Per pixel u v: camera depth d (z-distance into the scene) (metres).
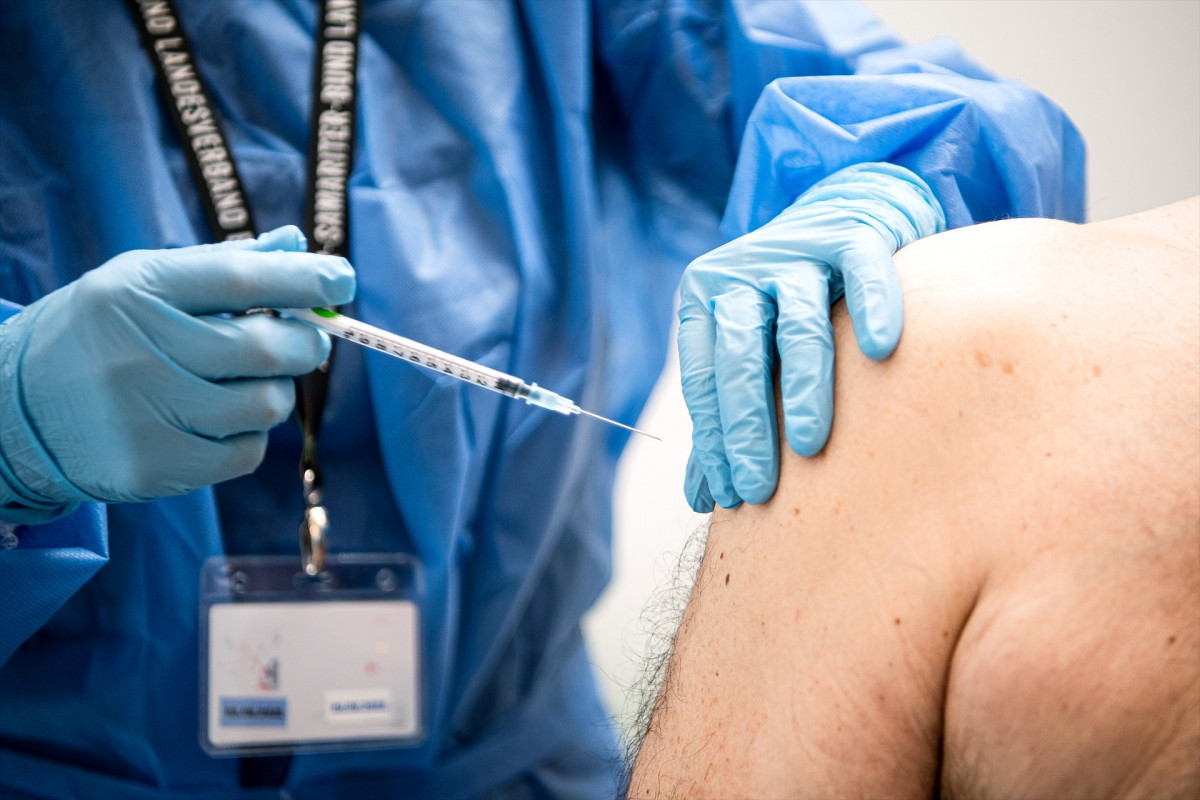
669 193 1.50
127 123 1.26
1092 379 0.52
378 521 1.34
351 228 1.32
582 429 1.36
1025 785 0.47
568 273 1.39
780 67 1.32
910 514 0.54
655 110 1.46
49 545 1.06
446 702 1.38
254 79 1.32
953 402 0.55
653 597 0.87
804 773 0.53
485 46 1.36
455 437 1.29
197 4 1.32
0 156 1.25
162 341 0.92
